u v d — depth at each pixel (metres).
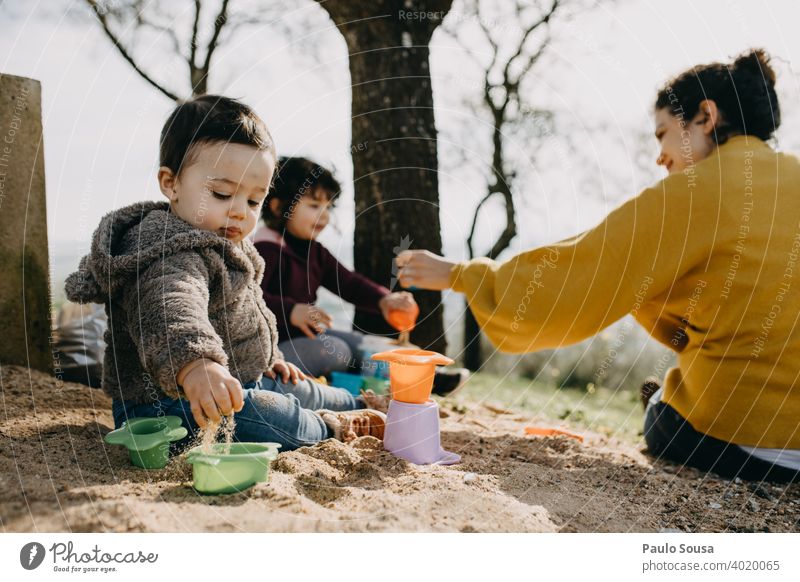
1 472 1.53
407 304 3.41
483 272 2.25
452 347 6.95
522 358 6.85
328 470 1.68
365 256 3.78
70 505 1.36
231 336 1.96
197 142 1.90
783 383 2.03
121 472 1.59
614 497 1.84
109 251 1.78
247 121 1.96
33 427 1.97
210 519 1.33
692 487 1.99
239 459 1.46
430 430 1.93
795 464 2.02
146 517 1.33
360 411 2.14
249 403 1.82
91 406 2.34
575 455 2.22
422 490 1.60
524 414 3.50
